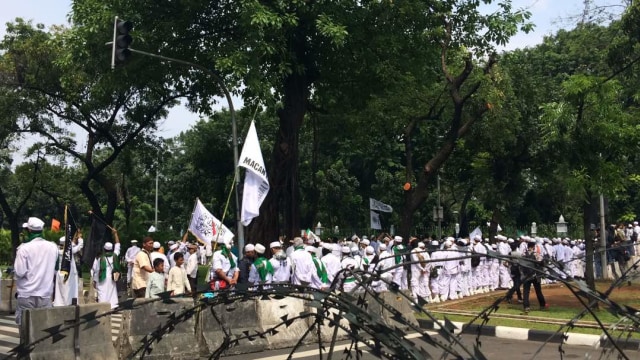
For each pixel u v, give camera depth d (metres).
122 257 24.95
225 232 14.55
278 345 9.72
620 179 12.76
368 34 17.94
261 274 11.89
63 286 11.57
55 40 20.97
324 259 12.84
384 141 37.75
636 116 13.75
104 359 8.24
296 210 18.55
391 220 38.56
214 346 9.15
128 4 17.31
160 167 29.89
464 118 22.59
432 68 20.42
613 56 14.91
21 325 8.02
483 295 16.94
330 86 20.55
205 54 18.38
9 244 41.88
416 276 15.52
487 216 38.81
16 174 30.58
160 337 3.44
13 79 24.86
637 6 14.20
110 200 26.66
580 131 12.41
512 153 23.55
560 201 32.44
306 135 31.27
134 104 25.62
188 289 11.37
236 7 16.77
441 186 35.81
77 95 24.52
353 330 2.82
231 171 38.34
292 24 15.84
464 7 17.20
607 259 21.94
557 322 11.32
